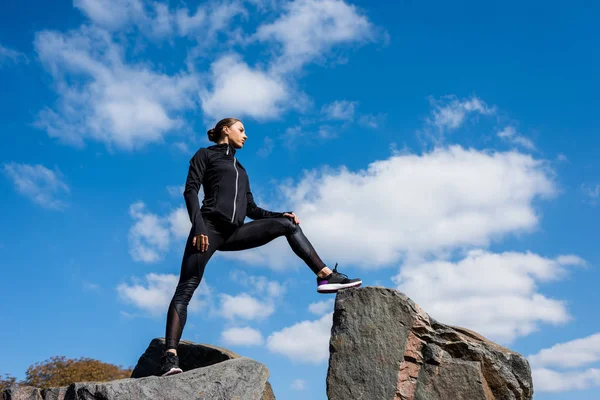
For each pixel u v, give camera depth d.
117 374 16.45
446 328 4.40
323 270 4.69
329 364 4.39
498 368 4.24
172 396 3.97
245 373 4.16
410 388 4.23
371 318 4.40
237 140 4.88
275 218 4.72
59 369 15.20
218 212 4.46
